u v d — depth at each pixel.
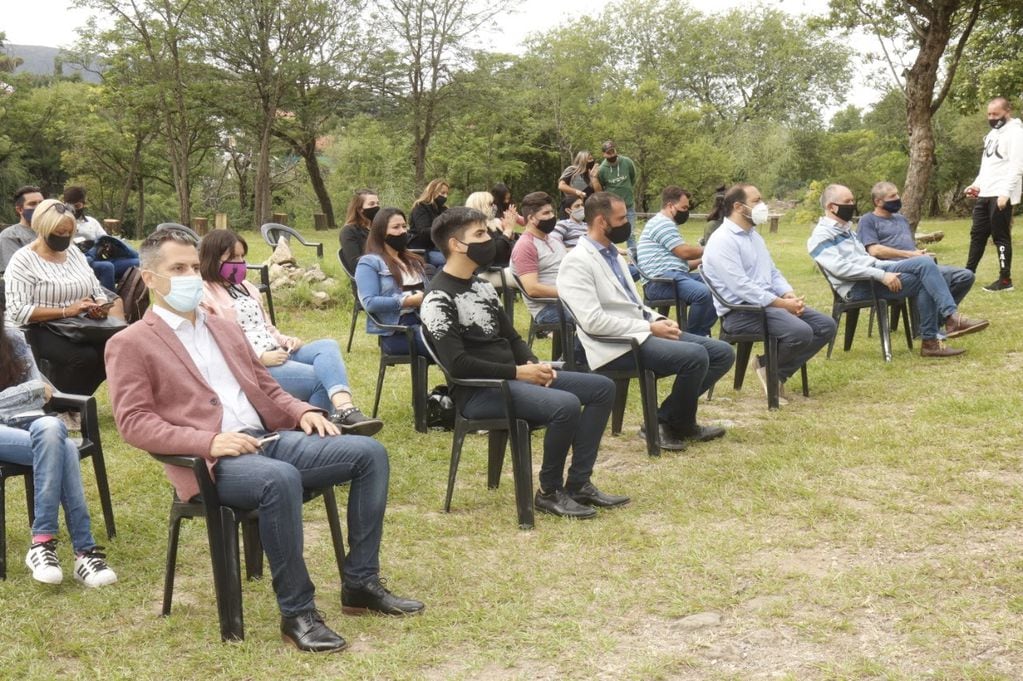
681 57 52.34
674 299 7.39
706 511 4.30
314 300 10.38
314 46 33.78
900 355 7.30
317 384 4.75
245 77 33.06
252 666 3.00
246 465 3.12
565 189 11.91
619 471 5.02
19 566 3.83
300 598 3.13
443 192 8.94
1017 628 3.04
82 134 41.56
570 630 3.19
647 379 5.14
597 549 3.92
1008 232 9.66
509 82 37.19
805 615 3.23
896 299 7.30
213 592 3.61
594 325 5.08
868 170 46.16
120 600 3.51
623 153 44.00
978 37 18.95
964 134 38.75
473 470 5.05
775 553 3.78
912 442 5.10
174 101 33.09
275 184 48.03
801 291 11.29
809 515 4.14
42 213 5.64
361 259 6.03
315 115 35.72
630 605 3.38
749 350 6.54
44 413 3.87
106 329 5.73
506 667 2.97
